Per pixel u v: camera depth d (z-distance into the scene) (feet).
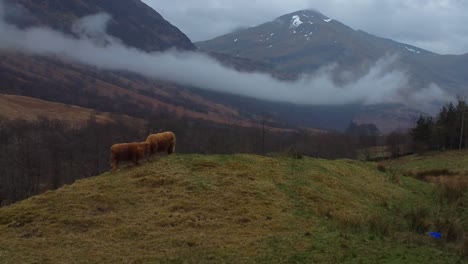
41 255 58.13
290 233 68.13
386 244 66.23
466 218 99.81
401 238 70.85
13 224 69.56
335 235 67.92
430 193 125.80
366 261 58.23
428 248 66.33
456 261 61.11
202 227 69.51
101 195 78.79
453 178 152.97
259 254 59.52
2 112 524.52
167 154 105.60
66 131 382.63
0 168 267.80
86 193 79.82
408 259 59.77
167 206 76.33
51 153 290.97
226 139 313.94
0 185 252.42
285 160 117.08
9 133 341.21
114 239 64.13
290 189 93.91
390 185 123.44
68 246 61.62
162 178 87.40
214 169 96.68
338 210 86.99
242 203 80.43
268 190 89.35
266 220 73.77
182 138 306.55
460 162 231.71
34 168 270.46
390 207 101.55
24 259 56.80
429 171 186.19
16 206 75.82
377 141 432.66
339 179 111.86
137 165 95.35
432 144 338.34
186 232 67.05
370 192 109.50
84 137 332.60
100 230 67.26
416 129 343.26
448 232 78.64
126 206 76.64
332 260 58.23
